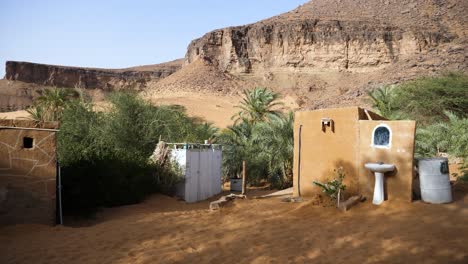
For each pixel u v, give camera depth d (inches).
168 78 5290.4
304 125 419.2
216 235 291.9
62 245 283.7
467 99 1234.0
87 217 418.9
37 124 355.6
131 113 784.9
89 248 275.0
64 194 431.5
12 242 292.8
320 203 362.3
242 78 5251.0
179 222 346.3
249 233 290.7
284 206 379.2
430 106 1262.3
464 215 282.0
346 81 4771.2
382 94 1218.6
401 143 336.5
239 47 5541.3
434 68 3065.9
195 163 626.8
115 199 486.0
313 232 280.8
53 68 6722.4
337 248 242.8
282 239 269.3
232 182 830.5
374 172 340.2
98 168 476.7
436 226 263.7
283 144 829.8
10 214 337.1
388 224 281.0
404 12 5644.7
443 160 328.8
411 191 328.2
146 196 545.0
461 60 3048.7
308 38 5187.0
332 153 387.9
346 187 372.8
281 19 5959.6
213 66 5403.5
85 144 720.3
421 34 4776.1
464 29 4955.7
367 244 244.2
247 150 919.0
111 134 743.7
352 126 372.5
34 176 349.7
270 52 5378.9
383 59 4840.1
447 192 323.3
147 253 256.1
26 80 6486.2
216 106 3373.5
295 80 5004.9
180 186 590.6
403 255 221.0
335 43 5049.2
